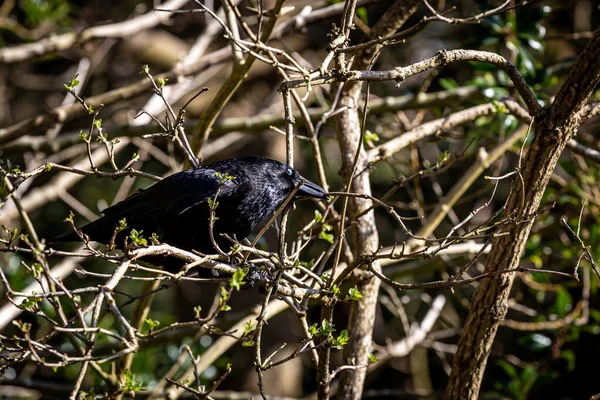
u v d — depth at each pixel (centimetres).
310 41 1859
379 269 818
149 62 2003
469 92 1150
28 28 1711
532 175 687
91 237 828
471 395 727
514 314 1838
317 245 1803
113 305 494
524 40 1108
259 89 1842
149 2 1973
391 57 1734
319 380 684
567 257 1202
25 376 1312
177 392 977
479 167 1014
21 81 1934
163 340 1113
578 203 1219
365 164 855
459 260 1425
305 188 847
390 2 1738
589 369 1889
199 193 808
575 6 1695
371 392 1166
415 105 1178
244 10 1644
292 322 1708
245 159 855
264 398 575
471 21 742
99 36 1309
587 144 1231
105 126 1197
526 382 1198
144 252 538
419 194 1159
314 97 1337
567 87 671
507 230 641
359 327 803
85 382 1280
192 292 1855
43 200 1243
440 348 1291
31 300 525
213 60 1252
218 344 1032
